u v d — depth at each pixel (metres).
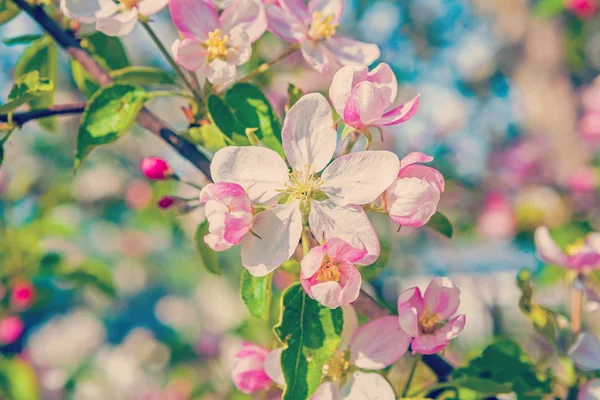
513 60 0.82
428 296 0.28
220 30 0.30
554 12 0.70
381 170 0.27
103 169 0.88
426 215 0.27
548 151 0.84
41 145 0.87
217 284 0.98
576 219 0.72
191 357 0.80
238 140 0.30
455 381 0.30
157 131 0.32
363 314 0.30
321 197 0.27
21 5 0.33
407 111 0.28
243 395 0.67
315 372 0.27
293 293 0.27
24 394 0.54
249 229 0.27
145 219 0.76
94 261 0.57
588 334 0.32
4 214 0.60
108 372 0.96
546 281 0.58
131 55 0.80
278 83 0.59
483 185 0.86
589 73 0.79
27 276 0.56
